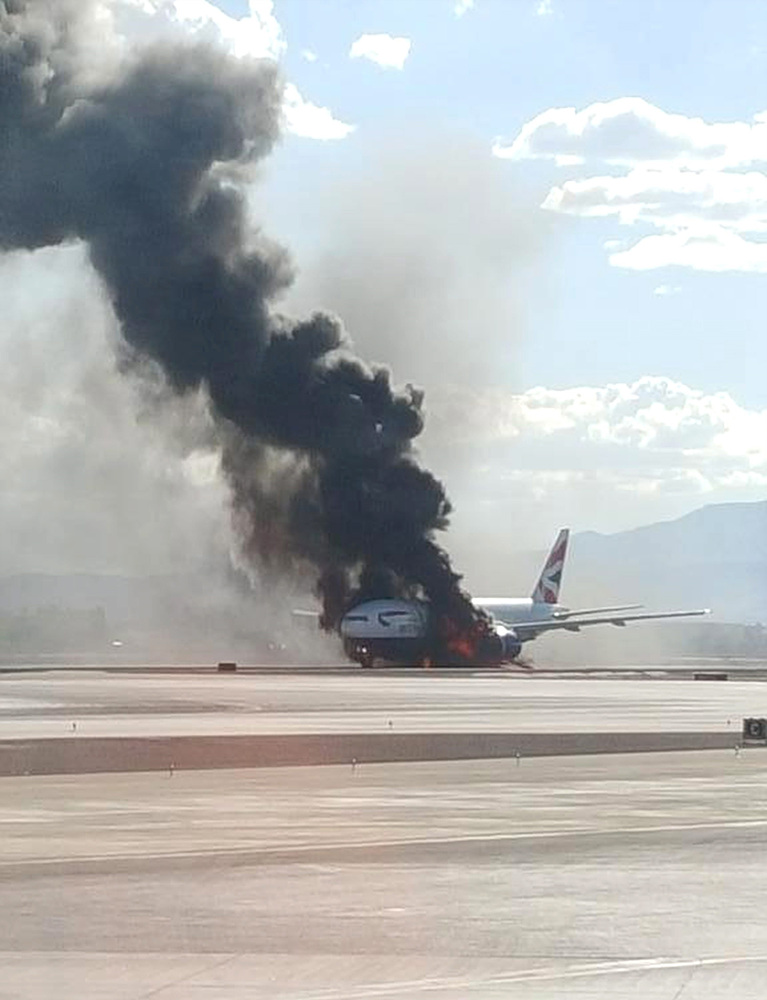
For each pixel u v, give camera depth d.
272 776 57.19
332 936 26.77
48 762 61.19
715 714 98.62
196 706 99.38
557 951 25.52
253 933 27.02
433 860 35.84
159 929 27.33
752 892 31.50
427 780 56.00
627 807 47.22
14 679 148.88
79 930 27.27
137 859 35.66
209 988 22.73
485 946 25.94
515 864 35.28
